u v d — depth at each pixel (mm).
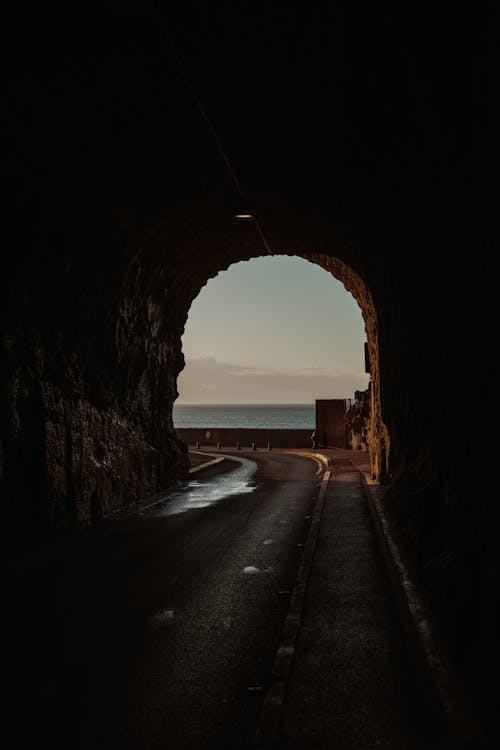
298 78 7699
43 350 12211
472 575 4945
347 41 6316
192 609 7621
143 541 11664
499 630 4090
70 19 6789
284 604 7793
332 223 13211
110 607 7723
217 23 6809
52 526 12016
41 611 7586
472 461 5016
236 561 10039
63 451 12664
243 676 5695
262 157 10766
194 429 45875
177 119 9297
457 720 4461
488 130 4094
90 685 5543
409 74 5625
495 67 3818
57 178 10555
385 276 11617
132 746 4531
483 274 4473
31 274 11375
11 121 8766
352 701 4980
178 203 13570
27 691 5441
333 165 9672
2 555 10289
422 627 6203
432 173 6023
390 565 8734
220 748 4488
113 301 15320
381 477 18125
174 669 5859
